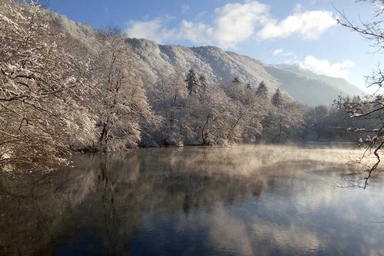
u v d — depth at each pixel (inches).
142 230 493.4
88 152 1332.4
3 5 378.6
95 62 1392.7
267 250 435.2
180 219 546.9
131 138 1654.8
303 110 3841.0
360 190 799.1
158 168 1035.3
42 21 449.7
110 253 411.5
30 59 331.3
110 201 641.0
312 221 556.7
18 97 326.3
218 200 673.0
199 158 1350.9
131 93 1510.8
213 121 2230.6
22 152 466.3
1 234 462.0
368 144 268.5
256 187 800.9
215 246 441.7
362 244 462.9
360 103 256.7
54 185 742.5
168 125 2165.4
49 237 455.5
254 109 2721.5
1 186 704.4
